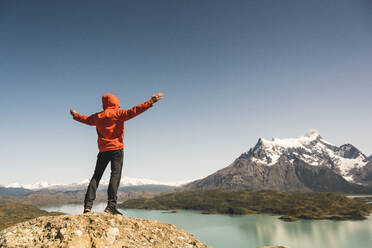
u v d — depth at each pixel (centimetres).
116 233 590
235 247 14000
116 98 749
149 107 677
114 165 693
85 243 542
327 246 14375
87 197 670
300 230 19212
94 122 707
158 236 649
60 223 586
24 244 532
